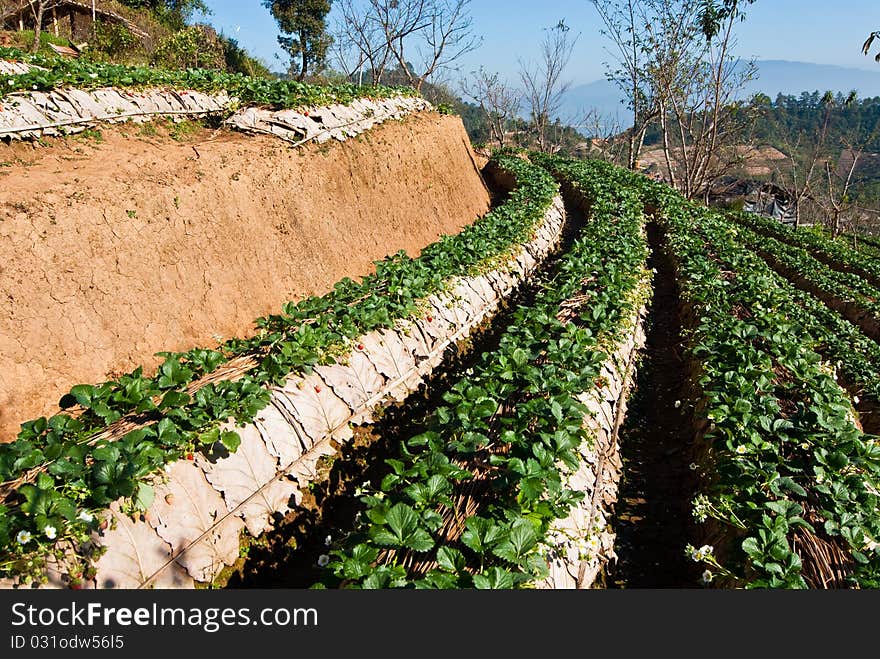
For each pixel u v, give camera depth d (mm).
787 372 8133
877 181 61344
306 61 36781
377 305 8562
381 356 8008
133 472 4551
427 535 4090
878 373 9758
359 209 13047
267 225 10359
